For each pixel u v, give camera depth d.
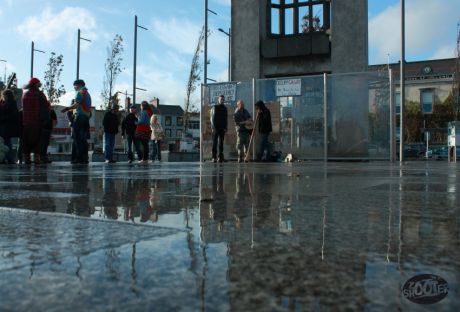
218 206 2.28
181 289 0.86
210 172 6.09
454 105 36.38
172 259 1.11
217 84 14.47
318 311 0.73
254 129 12.92
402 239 1.39
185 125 32.62
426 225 1.67
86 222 1.75
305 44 16.86
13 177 5.00
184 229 1.57
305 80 13.48
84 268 1.02
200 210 2.13
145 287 0.88
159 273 0.98
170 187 3.53
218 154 13.59
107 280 0.93
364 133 12.95
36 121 10.12
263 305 0.76
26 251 1.21
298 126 13.52
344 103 13.12
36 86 10.23
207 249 1.23
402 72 15.28
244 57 17.67
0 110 10.59
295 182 4.05
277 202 2.45
